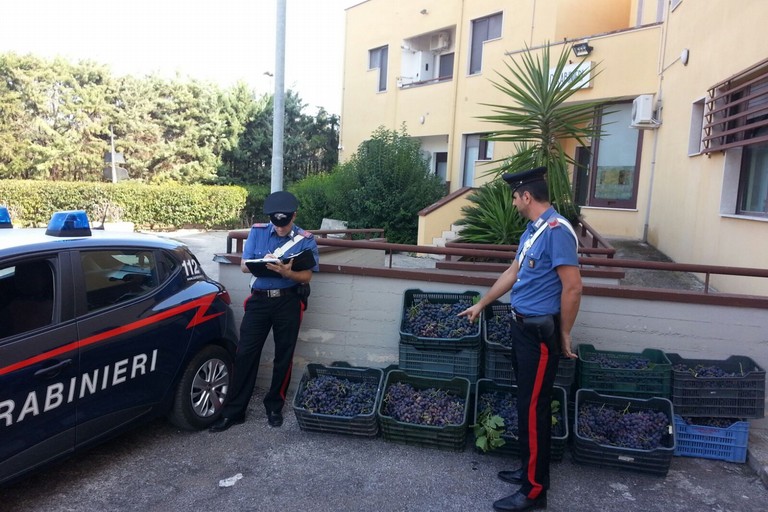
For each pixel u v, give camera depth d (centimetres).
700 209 852
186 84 2881
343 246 506
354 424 411
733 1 754
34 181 2102
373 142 1541
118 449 399
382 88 1975
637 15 1334
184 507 333
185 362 409
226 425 431
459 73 1672
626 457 366
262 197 2369
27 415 310
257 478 365
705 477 373
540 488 332
